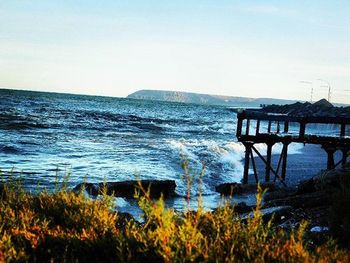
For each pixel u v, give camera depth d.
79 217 5.64
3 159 23.00
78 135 40.16
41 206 6.13
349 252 4.65
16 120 47.88
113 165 23.62
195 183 19.95
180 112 136.00
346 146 19.62
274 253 4.41
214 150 33.00
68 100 140.38
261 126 86.12
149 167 23.83
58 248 4.83
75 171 20.86
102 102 160.00
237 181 22.73
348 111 75.75
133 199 15.55
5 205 6.21
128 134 45.94
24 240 4.88
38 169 20.50
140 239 4.72
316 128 90.12
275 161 32.72
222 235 4.96
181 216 5.65
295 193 14.52
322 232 7.59
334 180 12.44
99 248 4.79
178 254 4.29
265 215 9.88
